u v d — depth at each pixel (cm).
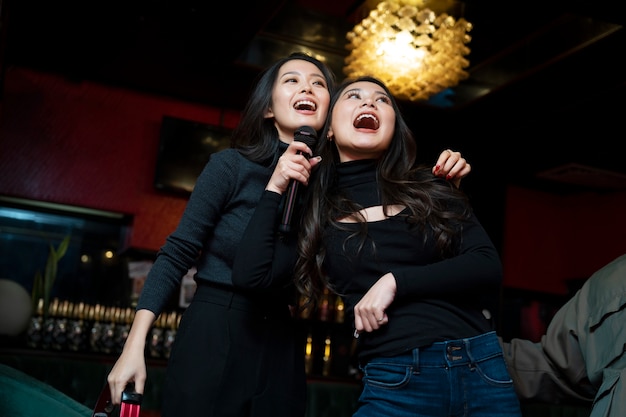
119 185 504
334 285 177
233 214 178
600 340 222
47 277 469
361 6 391
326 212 176
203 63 471
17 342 474
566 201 649
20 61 477
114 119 507
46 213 518
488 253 167
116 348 509
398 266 168
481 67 452
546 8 371
